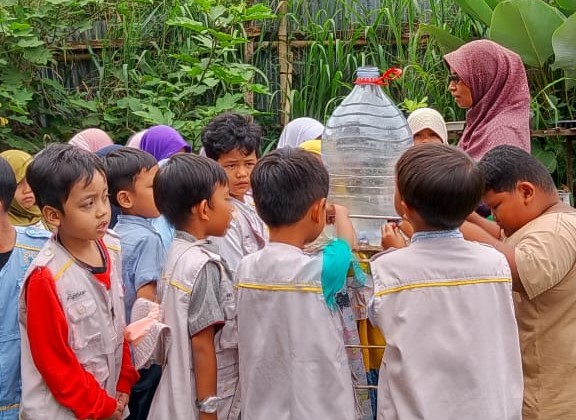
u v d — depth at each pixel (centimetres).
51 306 170
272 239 176
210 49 468
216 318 183
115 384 189
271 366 170
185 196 192
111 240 200
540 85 459
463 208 162
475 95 284
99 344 181
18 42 446
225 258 226
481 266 163
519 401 163
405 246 180
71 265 178
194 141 446
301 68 493
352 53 477
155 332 182
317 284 167
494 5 468
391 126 224
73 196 172
